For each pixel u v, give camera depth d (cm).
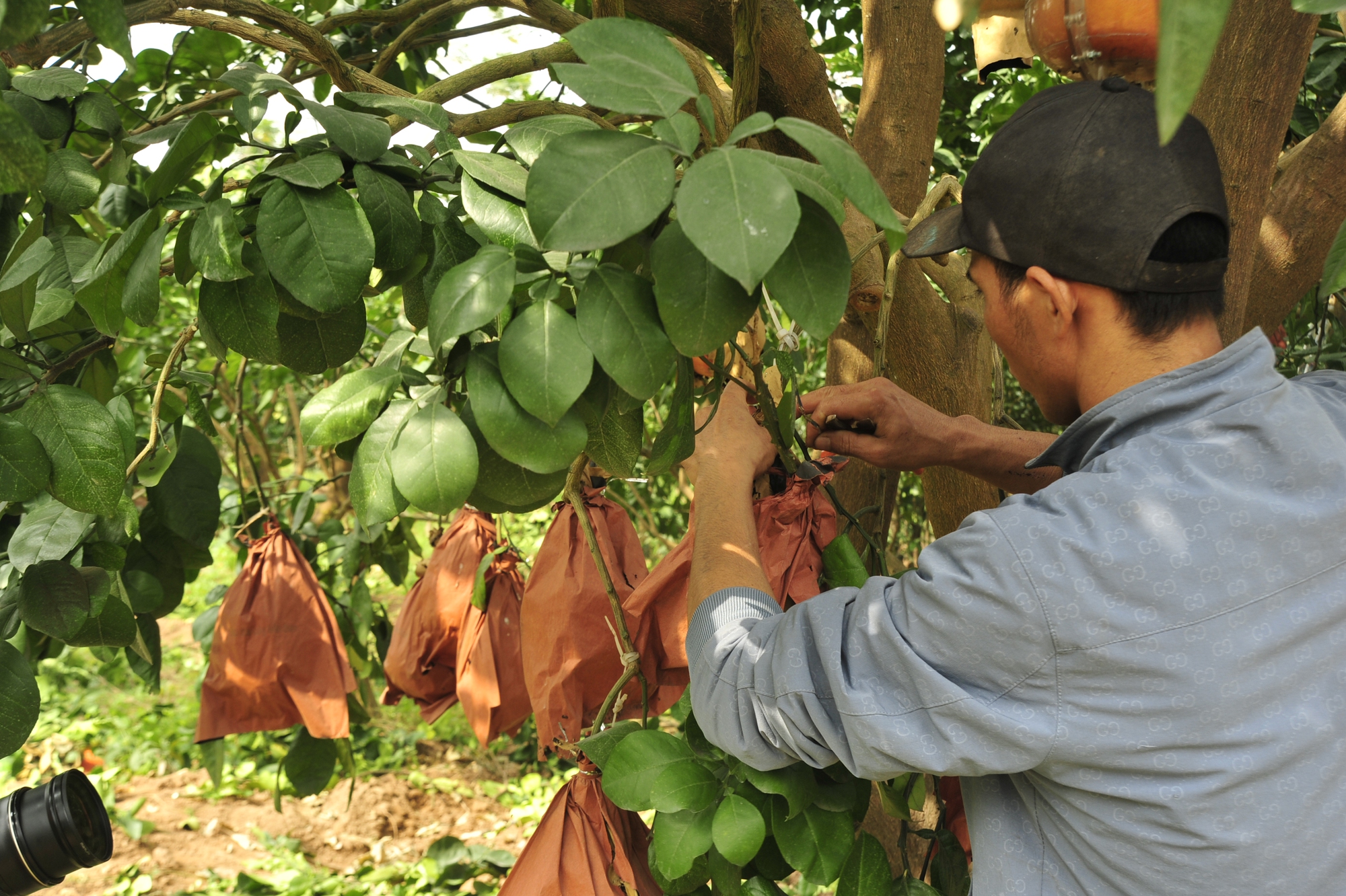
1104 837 94
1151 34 104
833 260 81
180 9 119
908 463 137
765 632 107
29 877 134
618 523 163
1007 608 88
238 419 208
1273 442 89
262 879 416
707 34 182
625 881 131
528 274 88
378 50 226
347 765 221
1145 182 92
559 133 97
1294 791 87
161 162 93
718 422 129
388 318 383
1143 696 88
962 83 277
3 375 119
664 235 81
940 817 148
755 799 120
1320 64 219
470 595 197
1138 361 97
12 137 75
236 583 196
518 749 563
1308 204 182
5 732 115
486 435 86
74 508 102
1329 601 87
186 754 531
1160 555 86
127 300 90
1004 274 104
